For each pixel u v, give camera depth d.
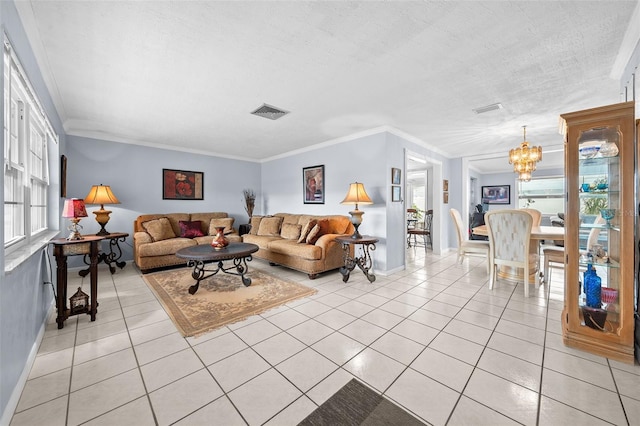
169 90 2.66
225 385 1.52
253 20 1.66
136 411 1.33
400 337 2.06
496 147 5.14
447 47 1.94
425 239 6.80
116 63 2.15
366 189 4.16
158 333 2.13
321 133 4.25
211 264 4.71
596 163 1.92
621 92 2.31
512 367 1.68
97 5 1.53
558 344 1.96
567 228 1.96
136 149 4.71
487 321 2.35
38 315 2.03
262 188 6.54
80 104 3.00
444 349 1.89
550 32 1.77
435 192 5.63
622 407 1.34
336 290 3.22
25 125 1.91
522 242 3.01
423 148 4.89
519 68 2.23
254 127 3.91
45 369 1.66
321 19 1.66
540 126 3.79
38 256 2.10
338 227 4.23
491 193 9.26
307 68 2.24
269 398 1.42
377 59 2.10
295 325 2.27
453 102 2.94
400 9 1.57
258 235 5.15
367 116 3.41
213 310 2.57
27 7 1.52
